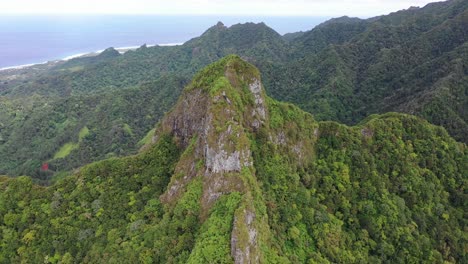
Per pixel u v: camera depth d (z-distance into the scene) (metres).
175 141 61.75
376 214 58.44
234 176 45.34
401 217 58.94
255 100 56.78
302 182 56.66
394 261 55.25
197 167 49.72
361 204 58.69
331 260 49.50
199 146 51.41
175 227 45.78
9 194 61.44
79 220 56.06
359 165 62.66
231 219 40.84
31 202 60.28
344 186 59.34
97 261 48.75
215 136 47.09
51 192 61.34
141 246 47.03
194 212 46.00
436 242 60.12
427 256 56.91
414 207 62.59
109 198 57.69
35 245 55.25
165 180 57.56
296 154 58.62
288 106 62.66
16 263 54.16
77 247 52.78
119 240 50.09
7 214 59.12
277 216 48.59
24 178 63.12
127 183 59.16
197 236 42.78
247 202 41.91
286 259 42.75
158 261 44.12
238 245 38.47
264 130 54.62
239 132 47.34
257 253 40.44
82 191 59.88
